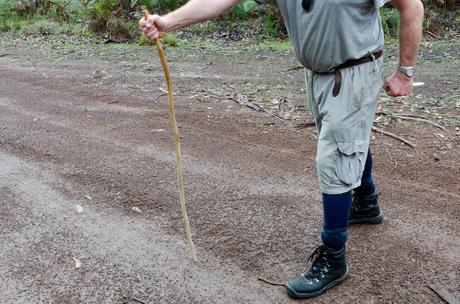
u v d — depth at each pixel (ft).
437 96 20.25
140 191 12.59
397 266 9.37
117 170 13.83
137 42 36.04
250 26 37.93
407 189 12.47
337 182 8.19
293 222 10.98
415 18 7.77
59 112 19.36
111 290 8.99
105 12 38.60
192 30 38.06
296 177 13.25
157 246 10.27
